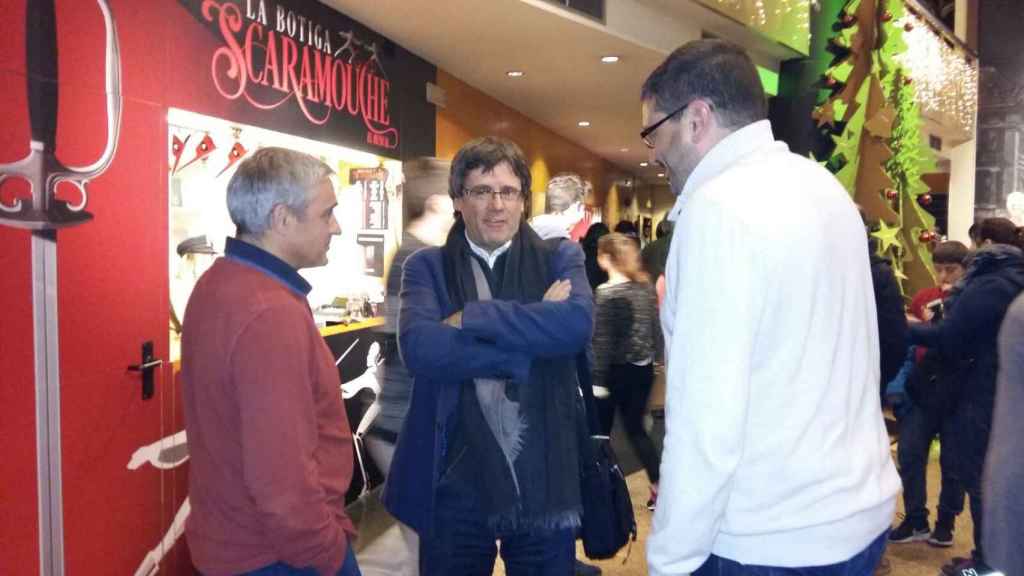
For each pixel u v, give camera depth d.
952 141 8.84
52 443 2.12
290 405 1.31
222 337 1.33
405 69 4.50
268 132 3.19
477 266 1.71
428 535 1.63
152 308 2.54
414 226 2.82
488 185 1.63
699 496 1.04
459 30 4.07
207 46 2.80
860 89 4.85
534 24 3.95
